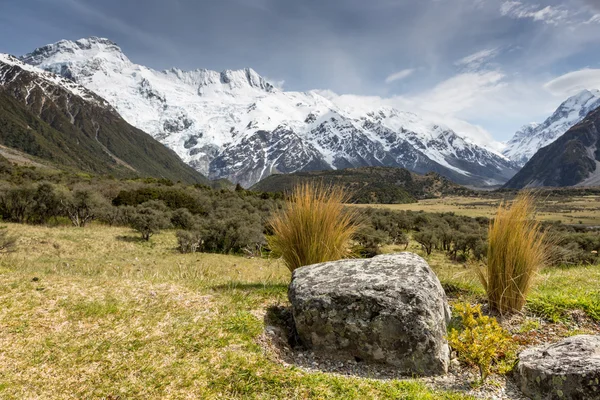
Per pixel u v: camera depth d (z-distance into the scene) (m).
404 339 4.86
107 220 50.56
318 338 5.29
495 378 4.57
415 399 3.96
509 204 6.69
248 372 4.46
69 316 5.86
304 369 4.90
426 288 5.11
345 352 5.16
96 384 4.27
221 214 50.31
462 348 4.64
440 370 4.80
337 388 4.21
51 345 5.04
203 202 64.25
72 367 4.57
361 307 5.05
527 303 6.57
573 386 3.74
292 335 5.82
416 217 59.59
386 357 4.95
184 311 6.15
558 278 9.28
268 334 5.55
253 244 35.41
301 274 6.13
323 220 7.44
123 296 6.71
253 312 6.31
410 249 42.34
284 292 7.44
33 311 5.95
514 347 5.22
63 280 7.49
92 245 32.00
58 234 35.44
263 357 4.88
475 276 8.68
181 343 5.11
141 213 44.97
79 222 48.19
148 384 4.27
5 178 63.50
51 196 45.91
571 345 4.41
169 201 58.03
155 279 8.23
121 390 4.16
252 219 44.09
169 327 5.57
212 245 36.50
